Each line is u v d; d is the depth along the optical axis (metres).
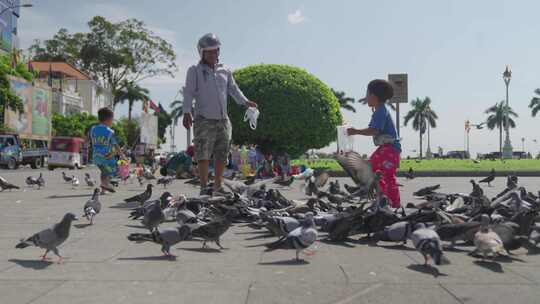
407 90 23.97
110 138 12.23
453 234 5.24
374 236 5.63
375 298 3.46
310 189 10.20
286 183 14.04
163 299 3.43
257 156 28.92
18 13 67.81
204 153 9.49
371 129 7.83
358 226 5.77
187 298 3.46
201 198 7.55
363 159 6.95
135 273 4.18
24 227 6.69
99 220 7.46
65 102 71.00
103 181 12.33
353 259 4.81
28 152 41.38
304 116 31.59
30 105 52.38
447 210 7.32
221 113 9.52
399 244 5.66
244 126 31.67
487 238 4.61
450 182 20.22
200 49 9.38
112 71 71.06
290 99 31.47
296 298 3.46
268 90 31.39
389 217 5.77
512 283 3.87
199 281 3.93
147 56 70.31
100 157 12.21
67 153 39.41
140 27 69.38
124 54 68.62
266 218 5.91
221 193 8.00
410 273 4.21
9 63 51.12
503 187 16.73
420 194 11.37
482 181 17.61
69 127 63.16
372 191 7.05
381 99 7.98
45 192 13.44
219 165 9.79
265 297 3.48
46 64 77.25
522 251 5.16
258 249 5.32
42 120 55.53
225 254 5.04
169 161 22.69
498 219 5.53
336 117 33.81
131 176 19.45
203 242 5.70
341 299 3.44
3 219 7.49
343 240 5.85
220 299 3.44
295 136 31.97
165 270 4.30
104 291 3.63
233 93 10.05
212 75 9.43
